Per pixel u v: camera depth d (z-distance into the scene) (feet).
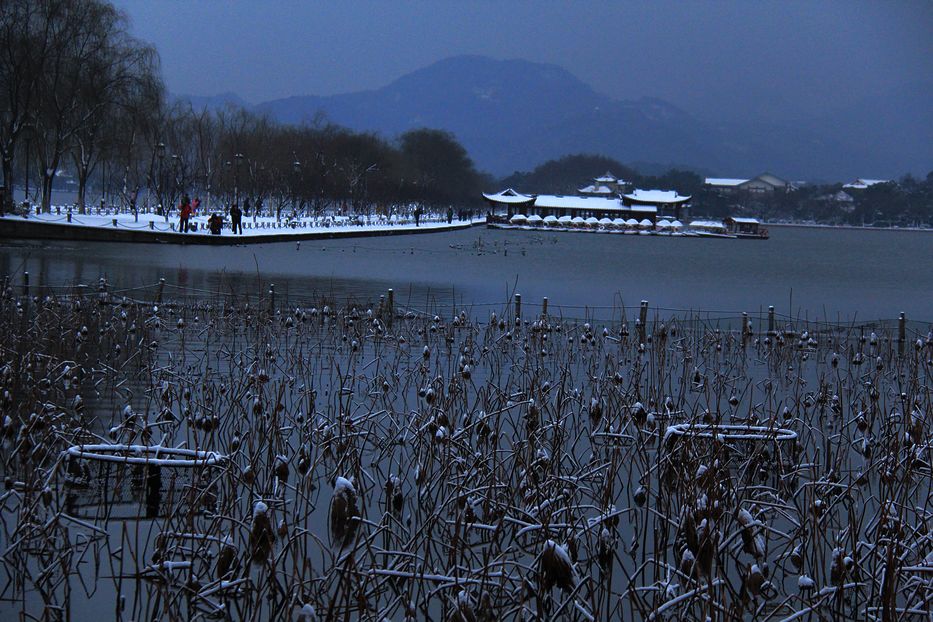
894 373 68.54
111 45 197.67
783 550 30.63
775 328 91.30
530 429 39.06
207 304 88.22
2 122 181.06
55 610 24.66
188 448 35.96
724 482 33.04
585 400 52.60
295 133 353.10
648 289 140.05
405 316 86.43
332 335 74.59
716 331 87.61
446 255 201.98
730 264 221.66
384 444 40.22
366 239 254.47
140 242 172.55
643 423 37.14
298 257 167.63
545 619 22.65
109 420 43.09
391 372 59.72
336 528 22.81
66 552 26.86
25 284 73.92
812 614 25.81
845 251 326.65
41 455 33.78
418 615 25.00
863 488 37.24
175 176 253.85
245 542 29.04
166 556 26.89
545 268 178.19
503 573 23.59
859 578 26.55
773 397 57.36
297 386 53.52
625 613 26.04
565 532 27.61
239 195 298.76
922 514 30.14
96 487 33.83
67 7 183.83
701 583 24.36
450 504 31.99
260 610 24.98
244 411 41.04
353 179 369.30
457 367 62.28
